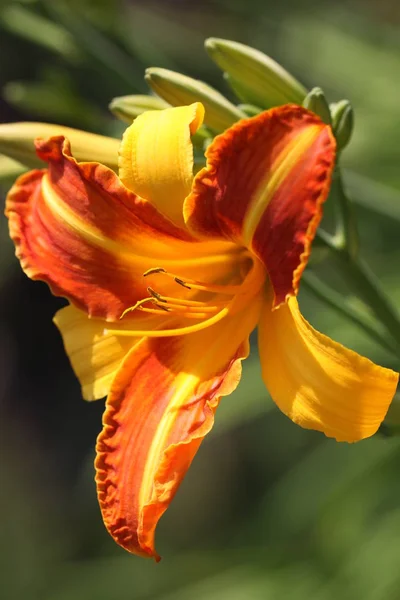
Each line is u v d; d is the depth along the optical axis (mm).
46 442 1515
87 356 548
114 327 546
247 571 792
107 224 531
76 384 1551
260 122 496
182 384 529
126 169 522
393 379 493
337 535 767
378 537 756
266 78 562
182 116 519
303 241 494
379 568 749
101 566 920
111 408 529
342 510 769
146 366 534
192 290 545
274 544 805
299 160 494
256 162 498
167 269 539
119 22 690
